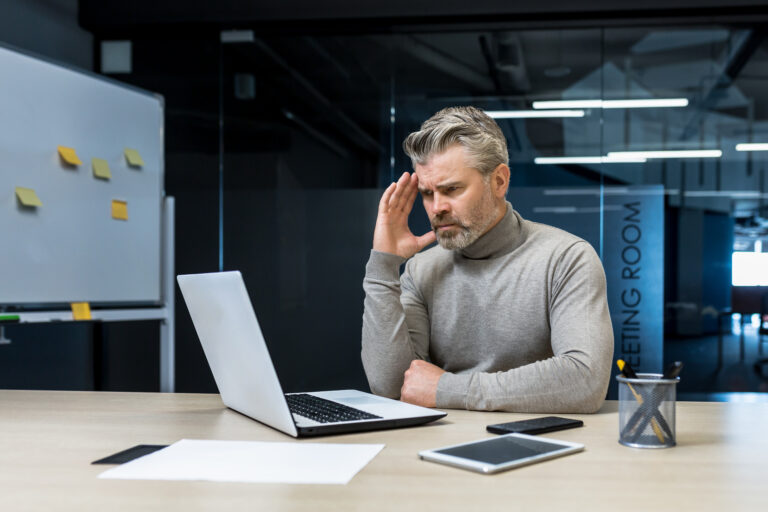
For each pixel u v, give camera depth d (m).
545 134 3.37
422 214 3.35
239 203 3.58
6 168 2.19
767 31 3.28
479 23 3.44
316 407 1.10
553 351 1.35
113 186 2.57
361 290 3.48
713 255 3.29
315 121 3.54
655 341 3.30
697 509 0.64
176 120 3.64
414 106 3.46
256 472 0.76
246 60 3.59
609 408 1.20
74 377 3.26
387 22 3.46
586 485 0.72
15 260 2.21
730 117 3.29
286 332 3.54
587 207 3.34
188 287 1.12
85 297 2.45
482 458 0.80
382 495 0.68
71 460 0.83
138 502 0.66
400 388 1.34
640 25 3.35
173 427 1.03
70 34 3.46
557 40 3.39
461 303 1.44
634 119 3.33
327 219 3.52
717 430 1.00
